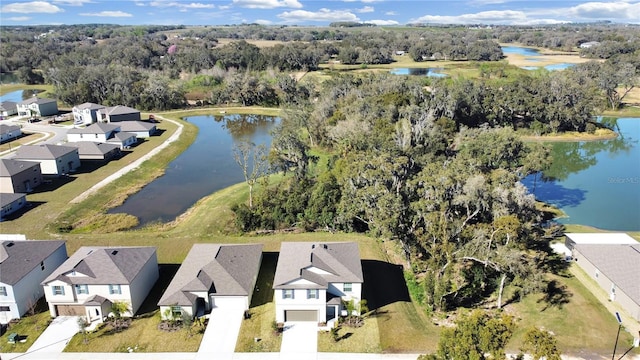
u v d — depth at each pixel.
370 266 47.84
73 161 81.44
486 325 28.27
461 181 47.19
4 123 115.88
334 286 38.91
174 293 38.88
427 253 48.00
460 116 99.44
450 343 28.28
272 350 35.25
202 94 156.75
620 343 35.44
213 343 36.03
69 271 38.84
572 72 132.50
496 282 43.75
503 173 49.53
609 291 41.66
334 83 124.50
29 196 68.62
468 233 43.38
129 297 38.97
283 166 69.06
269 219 57.47
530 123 106.50
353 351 35.09
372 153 60.62
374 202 51.50
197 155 94.00
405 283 44.91
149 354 34.91
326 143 90.06
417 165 59.38
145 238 54.47
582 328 37.22
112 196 70.38
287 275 38.28
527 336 29.05
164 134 108.19
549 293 42.06
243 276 41.78
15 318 39.28
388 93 98.31
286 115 102.25
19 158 76.38
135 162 86.19
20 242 44.28
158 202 68.88
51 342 36.28
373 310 40.19
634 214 62.59
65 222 59.81
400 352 35.00
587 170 82.88
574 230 56.53
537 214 48.91
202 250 44.94
